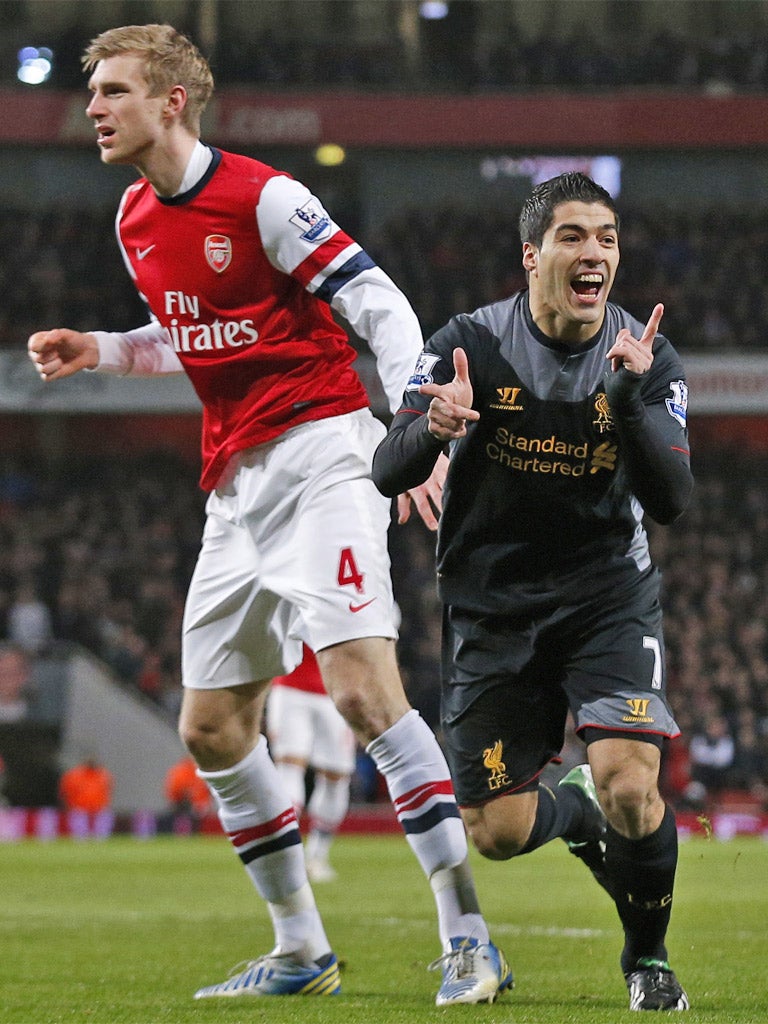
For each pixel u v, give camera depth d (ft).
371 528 26.20
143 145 26.03
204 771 27.55
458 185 194.80
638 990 24.13
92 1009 24.61
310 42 191.83
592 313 23.43
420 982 29.55
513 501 24.41
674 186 192.65
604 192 23.62
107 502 174.70
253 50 187.01
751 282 183.21
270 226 25.88
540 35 195.21
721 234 188.85
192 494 177.99
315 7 193.98
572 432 23.97
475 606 25.12
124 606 153.28
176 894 57.41
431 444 22.89
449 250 187.73
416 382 24.34
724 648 143.43
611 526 24.47
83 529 168.35
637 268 184.85
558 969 30.96
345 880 65.36
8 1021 23.02
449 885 25.68
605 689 23.81
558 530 24.44
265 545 26.73
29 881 65.10
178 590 160.45
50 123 175.73
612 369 22.16
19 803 128.26
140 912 49.06
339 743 65.87
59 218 186.70
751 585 158.71
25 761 128.98
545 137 180.75
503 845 25.75
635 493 23.18
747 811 119.34
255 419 26.50
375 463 24.17
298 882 27.45
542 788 26.76
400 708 25.82
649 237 188.03
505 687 24.95
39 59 184.03
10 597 156.76
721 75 187.93
